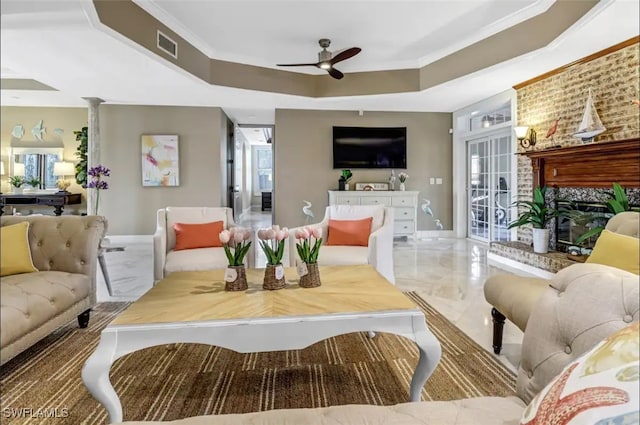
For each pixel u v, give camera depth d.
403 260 5.12
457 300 3.32
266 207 14.25
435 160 7.28
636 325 0.78
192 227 3.37
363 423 1.00
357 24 4.36
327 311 1.64
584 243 4.04
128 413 1.69
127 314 1.60
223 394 1.86
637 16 3.11
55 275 2.46
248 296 1.84
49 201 6.46
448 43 4.98
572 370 0.80
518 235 5.38
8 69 5.50
